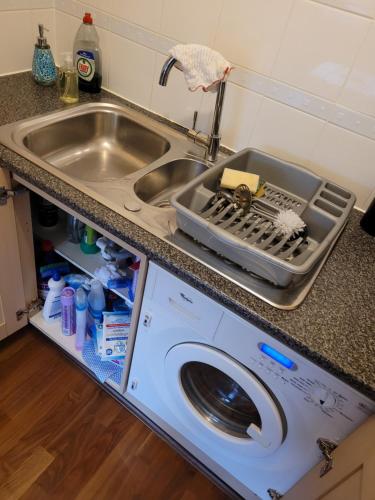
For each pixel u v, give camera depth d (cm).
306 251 98
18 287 142
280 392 92
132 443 140
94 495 125
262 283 89
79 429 140
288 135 120
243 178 108
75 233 146
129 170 144
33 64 138
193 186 99
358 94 104
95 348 150
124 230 95
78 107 136
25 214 126
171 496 129
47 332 155
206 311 94
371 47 97
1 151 107
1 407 140
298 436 96
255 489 120
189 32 122
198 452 133
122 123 143
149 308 108
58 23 147
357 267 100
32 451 131
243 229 98
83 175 137
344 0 95
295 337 79
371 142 108
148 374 126
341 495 68
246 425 115
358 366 76
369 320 86
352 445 78
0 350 156
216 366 102
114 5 131
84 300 142
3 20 130
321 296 90
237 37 114
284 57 110
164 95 138
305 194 116
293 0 102
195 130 128
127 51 138
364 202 117
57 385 150
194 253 93
